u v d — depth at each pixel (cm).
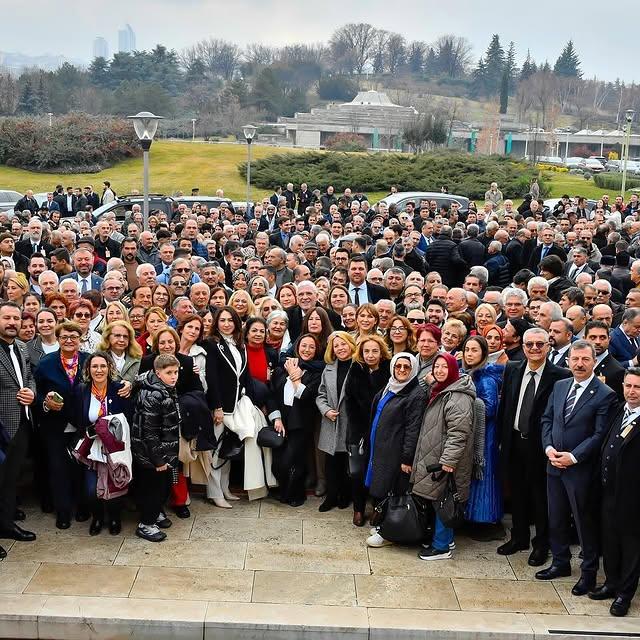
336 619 625
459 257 1434
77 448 722
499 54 14462
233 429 807
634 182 4891
